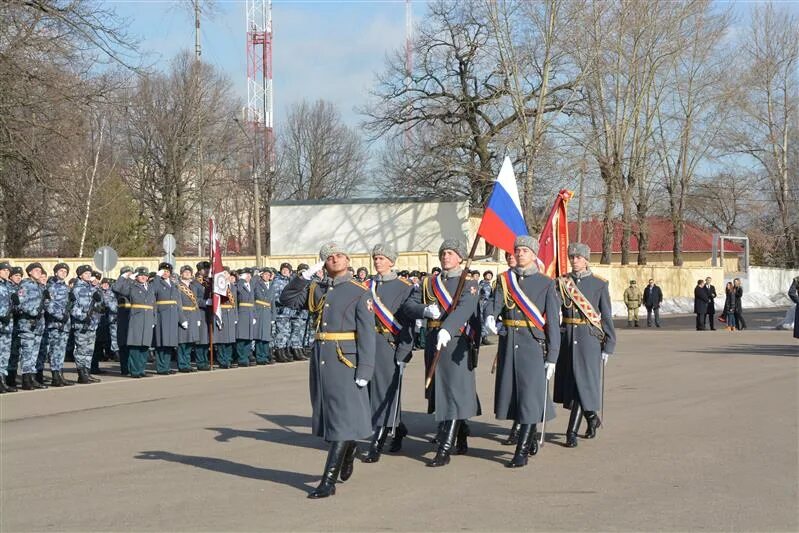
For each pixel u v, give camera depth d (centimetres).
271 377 1773
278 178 7062
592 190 4484
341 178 7350
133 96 4644
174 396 1475
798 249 6494
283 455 948
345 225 4450
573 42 4053
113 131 5206
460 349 902
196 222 5741
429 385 897
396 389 927
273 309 2138
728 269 7456
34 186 2656
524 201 3969
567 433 977
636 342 2559
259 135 5372
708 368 1762
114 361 2253
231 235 6919
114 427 1154
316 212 4481
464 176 4369
